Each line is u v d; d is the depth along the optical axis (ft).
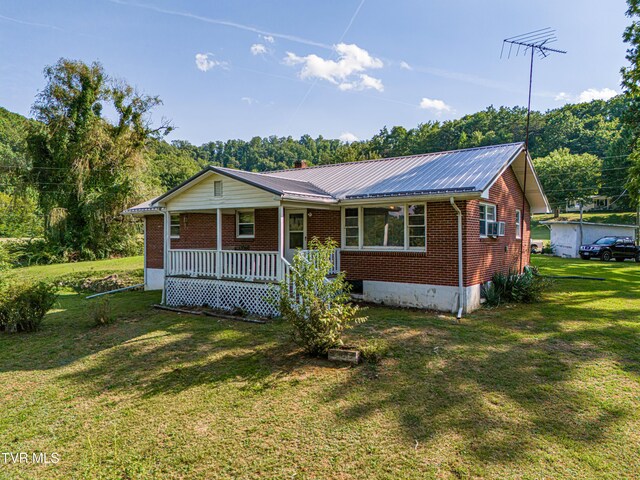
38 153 95.09
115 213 94.89
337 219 41.04
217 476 12.05
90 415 16.29
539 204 55.52
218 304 37.06
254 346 25.18
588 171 168.45
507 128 245.65
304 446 13.55
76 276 60.85
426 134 256.52
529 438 13.73
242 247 48.73
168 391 18.52
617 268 69.36
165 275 40.50
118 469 12.54
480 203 37.45
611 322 30.12
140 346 25.90
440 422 14.93
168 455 13.24
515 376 19.39
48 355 24.56
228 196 36.32
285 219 45.32
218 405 16.89
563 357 22.12
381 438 13.92
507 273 44.86
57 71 92.79
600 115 245.04
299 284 23.49
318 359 22.35
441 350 23.48
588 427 14.46
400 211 37.42
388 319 31.71
